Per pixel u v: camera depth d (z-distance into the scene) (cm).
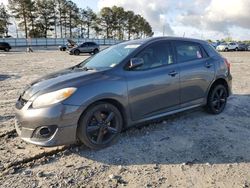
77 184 342
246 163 392
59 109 385
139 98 457
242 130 514
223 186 335
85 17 9369
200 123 548
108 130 436
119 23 10175
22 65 1766
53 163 395
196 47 566
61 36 8825
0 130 516
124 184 341
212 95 581
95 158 407
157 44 501
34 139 394
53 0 8412
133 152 425
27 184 342
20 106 411
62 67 1633
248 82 1027
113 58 479
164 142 460
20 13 7606
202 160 400
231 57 2814
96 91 409
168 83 492
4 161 398
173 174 364
